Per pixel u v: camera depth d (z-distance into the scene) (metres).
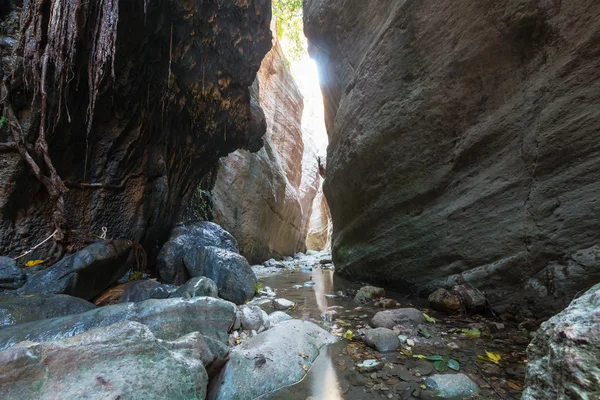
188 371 2.02
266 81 18.92
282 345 2.98
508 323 3.83
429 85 5.26
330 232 28.31
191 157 7.23
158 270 5.80
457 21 4.74
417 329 3.71
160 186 6.01
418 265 5.41
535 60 3.92
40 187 4.24
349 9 7.99
